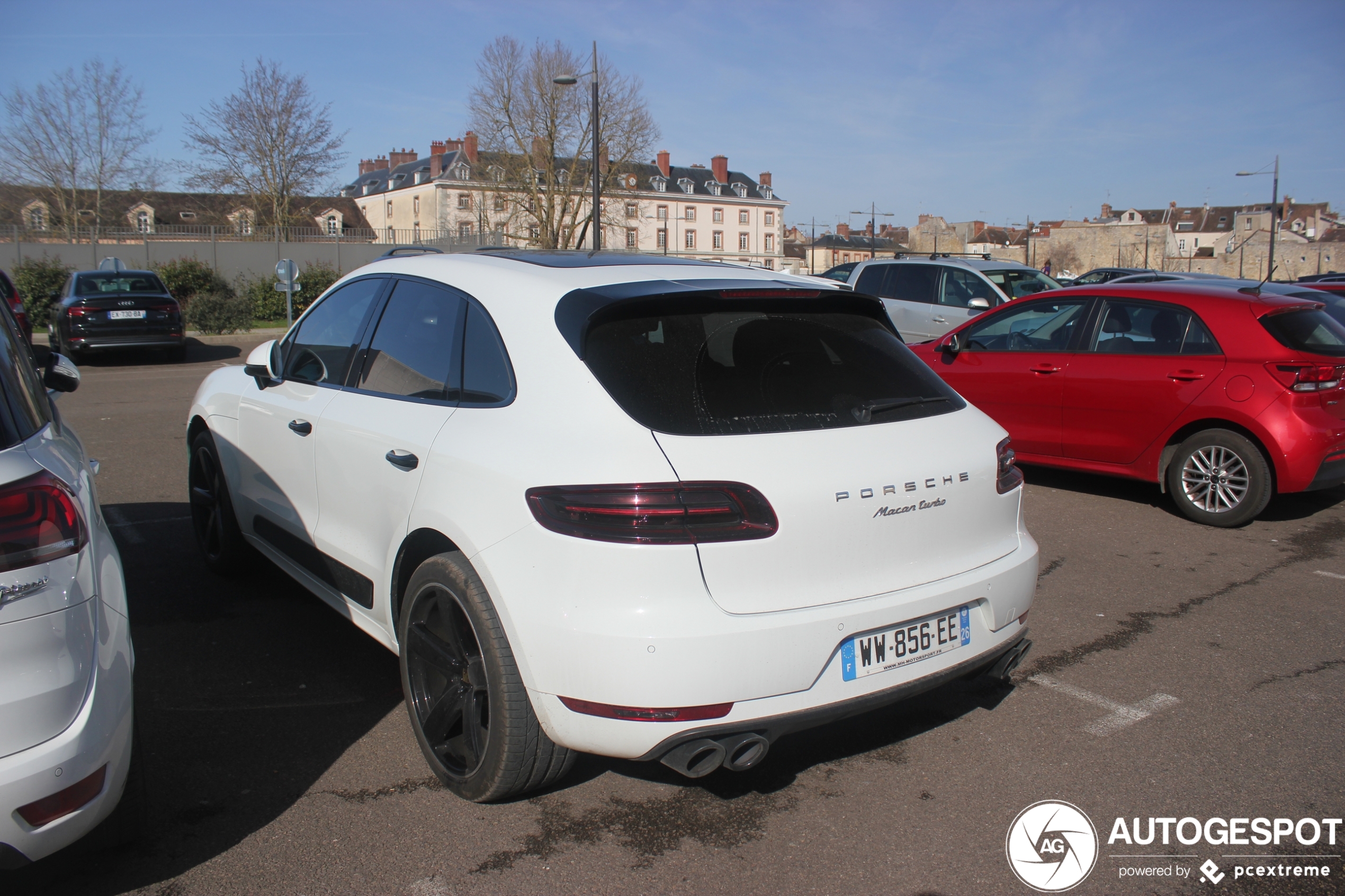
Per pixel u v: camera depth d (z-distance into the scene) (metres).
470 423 2.78
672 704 2.30
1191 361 6.23
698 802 2.86
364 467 3.22
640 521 2.30
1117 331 6.67
